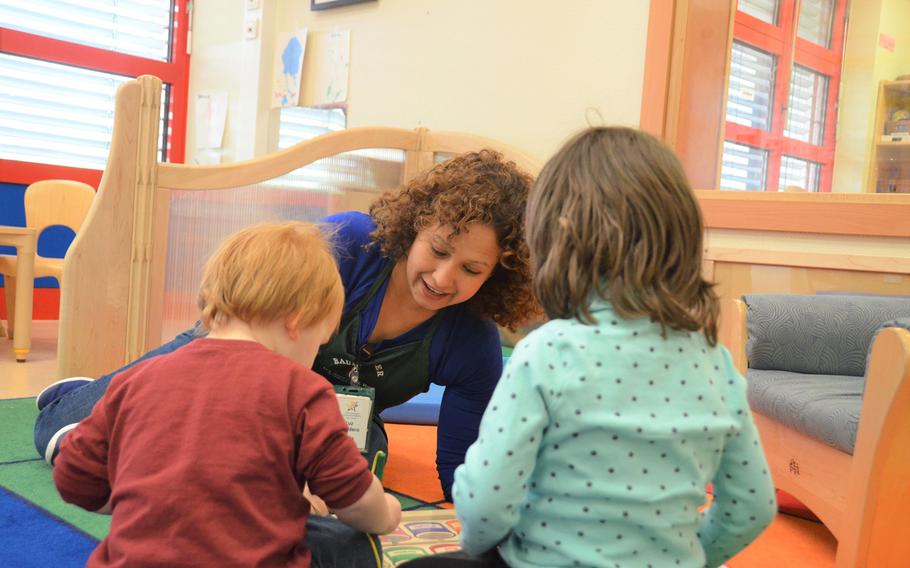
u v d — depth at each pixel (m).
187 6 4.41
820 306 1.98
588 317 0.77
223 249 1.02
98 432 0.93
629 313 0.77
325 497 0.91
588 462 0.75
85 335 2.14
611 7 2.77
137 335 2.20
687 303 0.79
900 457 1.30
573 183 0.81
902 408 1.27
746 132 2.84
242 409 0.87
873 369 1.32
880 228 2.21
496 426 0.76
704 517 0.89
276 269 0.98
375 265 1.54
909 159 2.94
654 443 0.75
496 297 1.52
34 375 2.78
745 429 0.82
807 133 2.97
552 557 0.77
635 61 2.71
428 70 3.33
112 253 2.16
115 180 2.15
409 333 1.58
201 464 0.84
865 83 2.94
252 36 3.97
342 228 1.55
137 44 4.35
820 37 2.95
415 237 1.46
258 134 3.95
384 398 1.64
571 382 0.75
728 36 2.74
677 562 0.77
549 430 0.76
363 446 1.50
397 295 1.55
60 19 4.10
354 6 3.62
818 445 1.58
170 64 4.39
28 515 1.45
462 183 1.36
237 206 2.39
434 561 0.82
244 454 0.85
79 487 0.94
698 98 2.70
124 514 0.84
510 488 0.75
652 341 0.77
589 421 0.74
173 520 0.82
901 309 1.97
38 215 3.65
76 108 4.21
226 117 4.16
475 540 0.80
